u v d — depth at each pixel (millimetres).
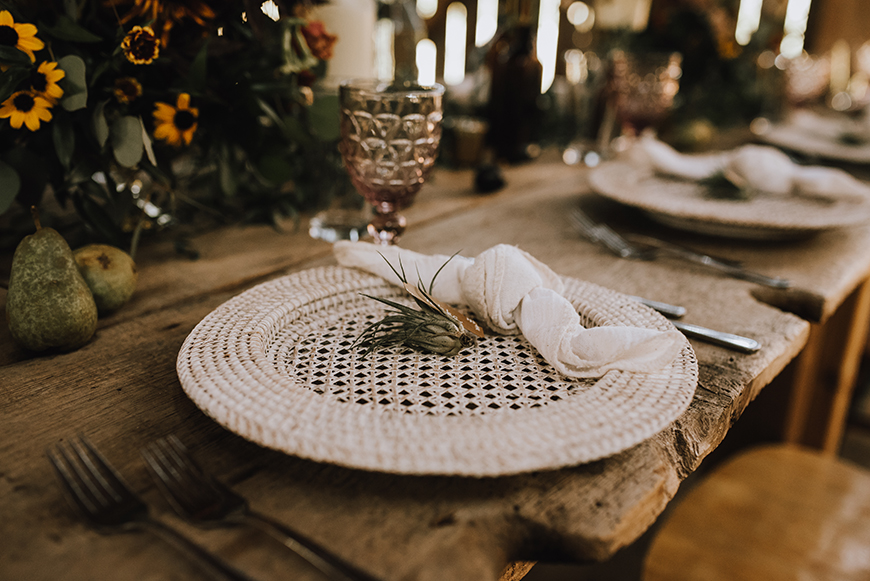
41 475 404
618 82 1569
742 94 2252
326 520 375
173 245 896
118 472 408
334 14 1089
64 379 522
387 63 1461
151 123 758
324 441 361
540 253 890
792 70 2461
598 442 375
